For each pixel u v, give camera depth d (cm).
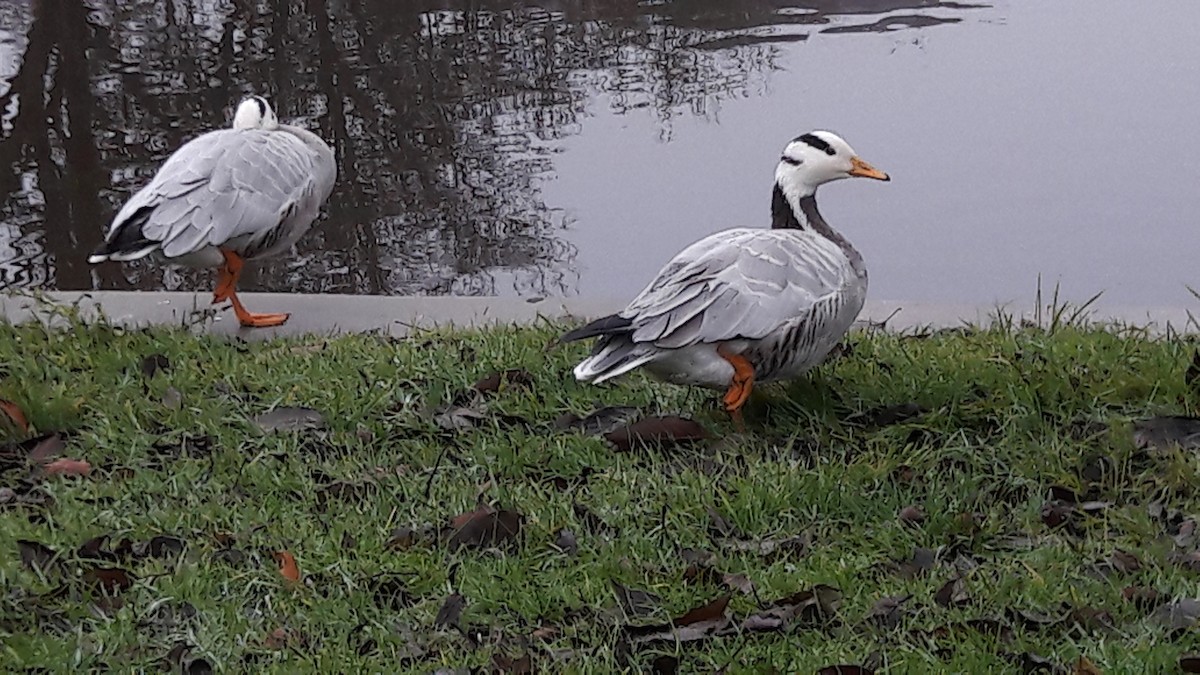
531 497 416
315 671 378
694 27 815
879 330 481
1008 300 537
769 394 446
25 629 387
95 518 412
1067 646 376
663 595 392
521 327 485
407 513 414
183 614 390
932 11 823
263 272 598
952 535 404
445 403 451
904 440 431
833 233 449
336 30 837
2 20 862
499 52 789
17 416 441
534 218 616
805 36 788
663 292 429
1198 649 374
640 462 429
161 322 499
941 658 376
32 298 512
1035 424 432
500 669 377
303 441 436
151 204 481
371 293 588
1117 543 399
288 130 511
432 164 655
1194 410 434
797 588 392
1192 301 549
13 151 688
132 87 766
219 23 855
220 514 414
